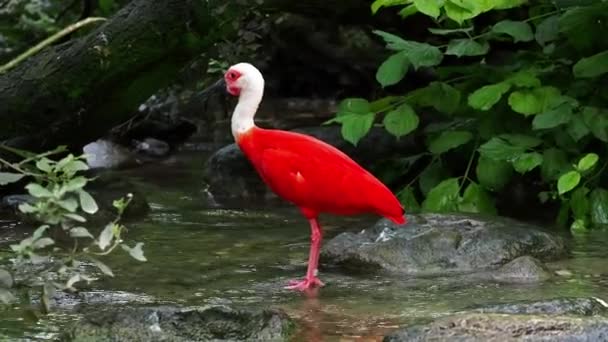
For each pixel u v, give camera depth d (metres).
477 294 9.64
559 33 12.66
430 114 14.55
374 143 14.34
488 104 12.12
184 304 9.36
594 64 12.14
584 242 11.64
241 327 8.35
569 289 9.76
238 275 10.40
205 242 11.73
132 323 8.29
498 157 12.27
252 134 10.20
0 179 8.17
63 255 10.94
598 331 7.80
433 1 12.10
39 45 9.89
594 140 12.77
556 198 12.67
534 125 11.99
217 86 18.20
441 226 11.09
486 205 12.40
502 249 10.66
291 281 10.13
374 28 15.90
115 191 13.91
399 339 7.96
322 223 12.72
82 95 12.44
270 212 13.38
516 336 7.79
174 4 12.20
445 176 13.12
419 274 10.39
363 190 9.99
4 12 17.94
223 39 12.82
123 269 10.55
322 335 8.49
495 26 12.67
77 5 17.66
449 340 7.83
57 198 7.86
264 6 12.75
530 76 12.39
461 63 15.91
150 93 12.75
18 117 12.48
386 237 10.84
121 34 12.24
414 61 12.34
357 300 9.52
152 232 12.19
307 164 9.99
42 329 8.65
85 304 9.36
